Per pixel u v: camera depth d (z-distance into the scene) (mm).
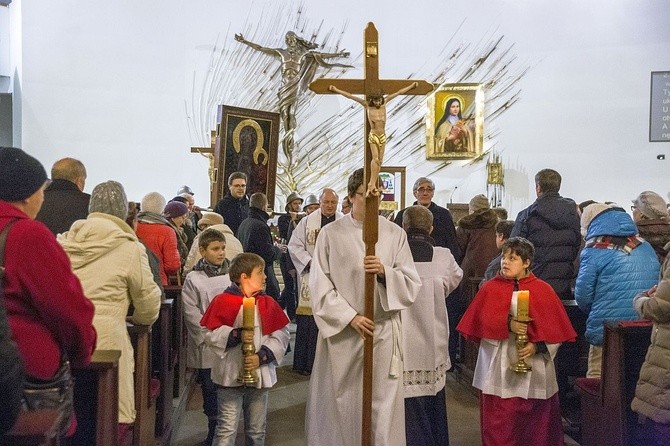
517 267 3895
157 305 3426
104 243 3203
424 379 3840
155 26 13078
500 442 3898
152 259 4129
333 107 13445
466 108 13273
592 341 4531
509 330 3883
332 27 13516
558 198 5449
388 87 3160
